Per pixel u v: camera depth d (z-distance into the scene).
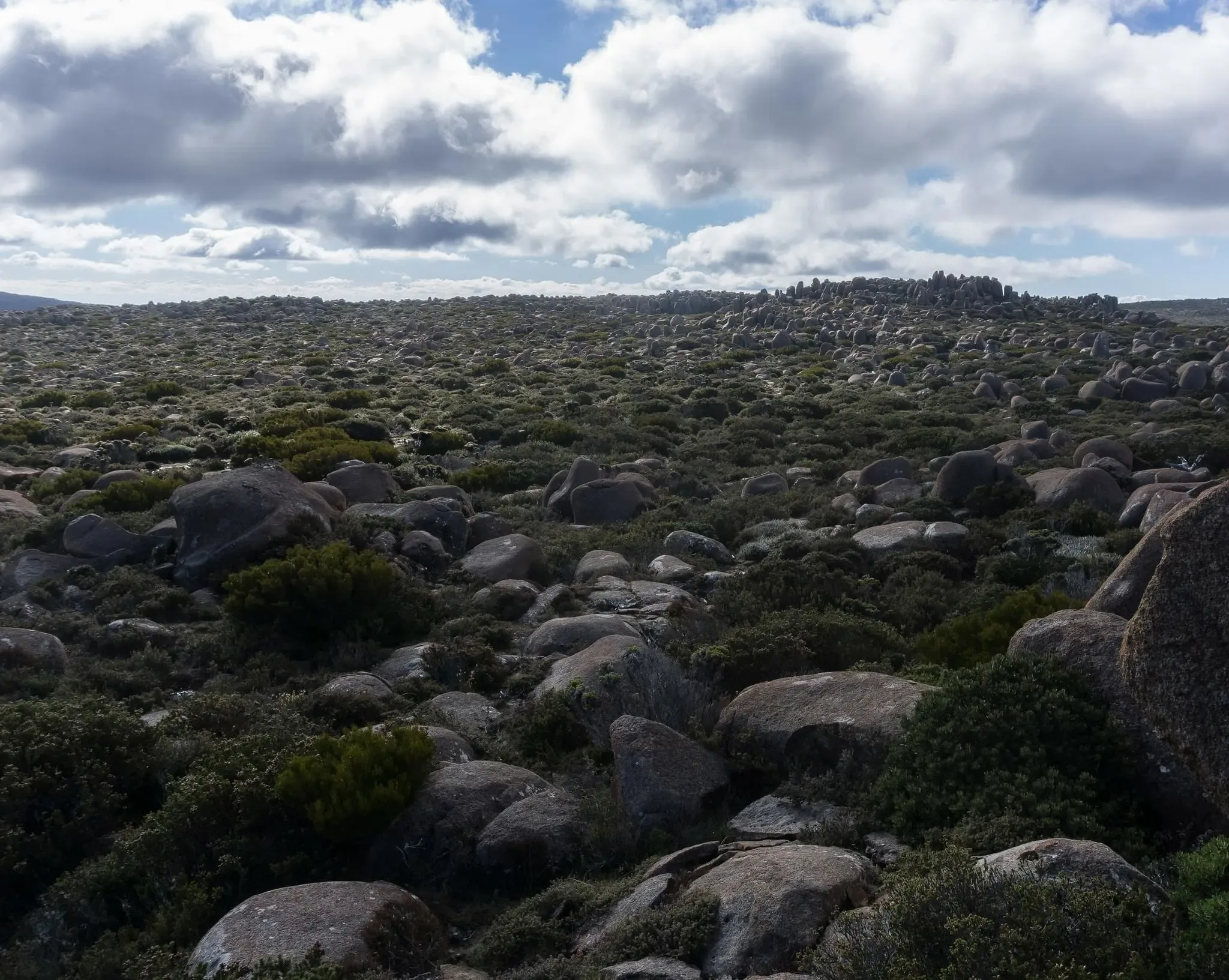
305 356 66.44
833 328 81.12
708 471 28.17
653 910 6.25
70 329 90.00
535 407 41.41
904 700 8.30
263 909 6.49
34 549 17.64
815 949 5.46
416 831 7.82
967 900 4.91
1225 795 4.95
